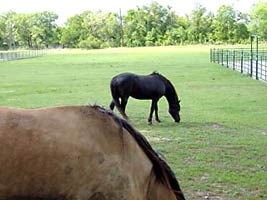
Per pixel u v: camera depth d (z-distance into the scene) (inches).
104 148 113.3
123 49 3348.9
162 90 460.8
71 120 112.3
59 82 952.3
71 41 4094.5
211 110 550.3
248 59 1332.4
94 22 4055.1
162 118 498.0
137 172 120.6
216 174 274.2
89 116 115.6
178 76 1037.8
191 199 231.6
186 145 358.9
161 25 3902.6
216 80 926.4
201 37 3617.1
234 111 539.5
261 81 884.6
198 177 268.7
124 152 117.3
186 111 544.7
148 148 125.0
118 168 114.7
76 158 108.1
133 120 486.9
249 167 292.5
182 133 411.2
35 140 104.7
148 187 126.8
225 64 1381.6
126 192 116.0
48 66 1519.4
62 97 693.3
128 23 3954.2
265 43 2930.6
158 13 3914.9
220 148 348.2
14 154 101.8
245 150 341.1
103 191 112.8
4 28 4335.6
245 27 3454.7
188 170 282.7
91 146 111.0
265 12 2778.1
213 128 436.1
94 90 786.8
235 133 409.7
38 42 4311.0
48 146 105.6
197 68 1269.7
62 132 108.8
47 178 104.9
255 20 2834.6
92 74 1155.9
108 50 3240.7
